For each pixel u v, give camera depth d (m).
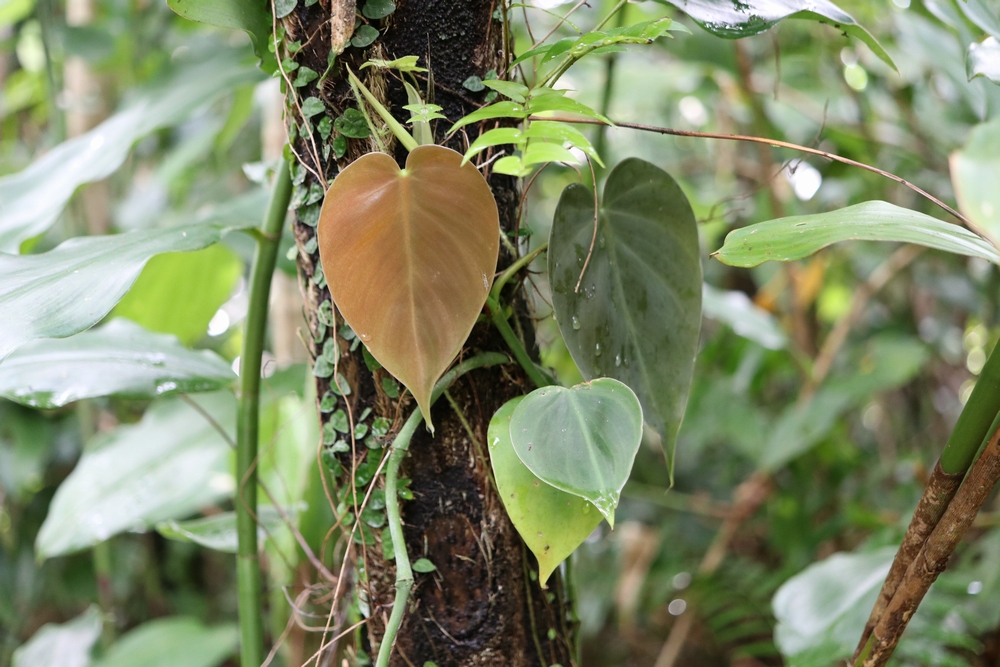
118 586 4.52
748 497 3.82
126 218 3.97
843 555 2.29
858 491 3.74
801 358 3.61
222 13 1.90
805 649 2.16
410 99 1.84
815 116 3.95
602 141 2.70
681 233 1.92
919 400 4.68
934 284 4.14
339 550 2.08
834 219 1.77
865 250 4.20
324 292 1.91
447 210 1.78
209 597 5.07
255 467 2.12
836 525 3.64
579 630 2.01
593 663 4.80
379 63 1.82
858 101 3.79
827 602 2.21
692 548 4.46
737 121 4.33
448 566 1.91
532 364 1.89
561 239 1.87
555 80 1.88
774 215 3.61
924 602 2.38
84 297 1.82
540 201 4.41
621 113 4.26
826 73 4.27
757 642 3.80
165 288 2.75
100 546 3.61
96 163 2.27
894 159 4.02
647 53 3.69
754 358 4.02
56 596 4.64
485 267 1.79
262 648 2.13
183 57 2.80
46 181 2.33
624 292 1.93
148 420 2.91
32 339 1.79
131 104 2.72
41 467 4.32
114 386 2.07
